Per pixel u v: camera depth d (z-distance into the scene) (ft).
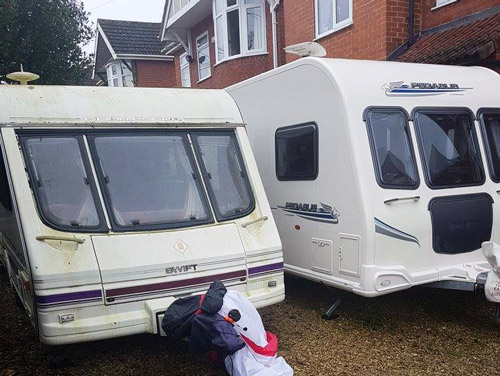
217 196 14.53
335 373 12.81
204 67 54.54
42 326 11.58
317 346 14.56
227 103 16.01
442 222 15.40
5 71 32.55
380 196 14.74
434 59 22.11
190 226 13.69
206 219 14.05
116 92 14.75
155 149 14.38
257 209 14.82
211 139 15.26
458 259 15.76
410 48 25.59
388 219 14.73
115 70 76.59
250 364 11.50
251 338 11.82
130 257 12.47
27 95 13.57
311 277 17.16
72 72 36.22
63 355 13.33
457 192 15.79
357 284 14.94
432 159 15.71
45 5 33.50
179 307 12.28
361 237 14.67
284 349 14.40
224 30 44.80
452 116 16.42
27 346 14.84
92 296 11.92
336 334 15.43
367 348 14.32
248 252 13.88
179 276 12.85
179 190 14.20
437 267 15.46
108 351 14.43
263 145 19.53
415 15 27.35
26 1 32.81
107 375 12.96
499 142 17.15
